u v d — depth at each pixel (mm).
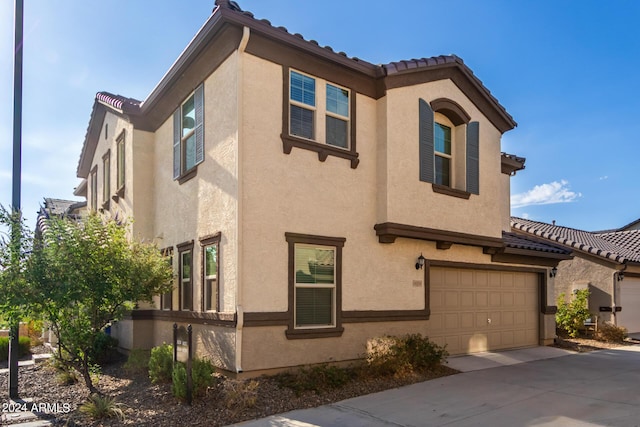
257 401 7766
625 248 22156
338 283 10086
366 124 10922
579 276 19250
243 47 9180
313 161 10008
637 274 19312
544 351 13508
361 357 10242
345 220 10359
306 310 9703
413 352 9945
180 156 11656
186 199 11258
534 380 9500
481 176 12695
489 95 12812
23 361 13125
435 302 12008
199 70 10633
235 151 9133
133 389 9031
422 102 11492
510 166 17875
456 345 12336
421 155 11344
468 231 12141
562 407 7535
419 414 7238
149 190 13383
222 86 9797
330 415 7234
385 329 10773
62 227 8312
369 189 10820
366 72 10719
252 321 8852
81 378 10148
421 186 11258
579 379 9625
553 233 20922
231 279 9031
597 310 18578
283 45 9617
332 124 10508
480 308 13047
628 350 14102
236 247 8906
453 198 11914
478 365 11086
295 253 9656
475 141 12633
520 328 14117
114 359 12445
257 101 9375
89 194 18828
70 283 7816
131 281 8672
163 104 12570
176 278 11492
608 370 10641
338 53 10203
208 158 10258
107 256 8484
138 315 12672
